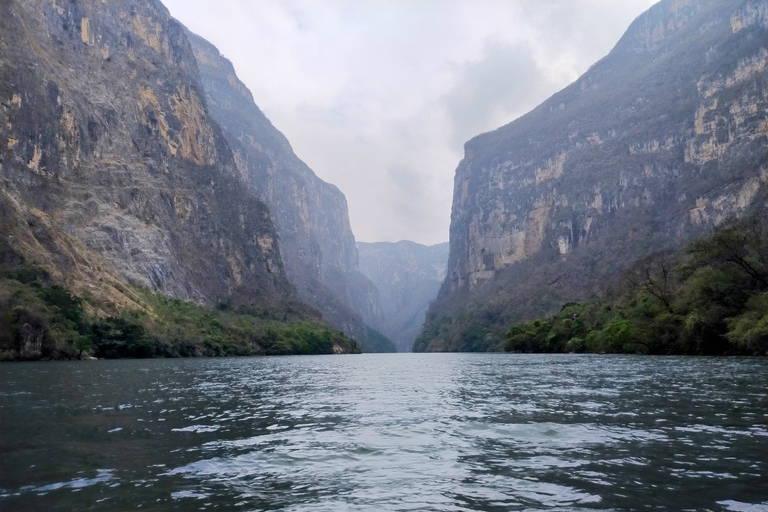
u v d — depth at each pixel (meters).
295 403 23.31
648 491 9.52
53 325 71.12
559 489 9.72
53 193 127.12
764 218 89.44
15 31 136.62
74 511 8.61
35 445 13.65
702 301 67.75
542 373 42.34
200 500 9.23
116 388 29.12
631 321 82.44
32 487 9.95
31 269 81.94
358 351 195.00
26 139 124.06
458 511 8.59
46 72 137.88
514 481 10.31
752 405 20.05
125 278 121.38
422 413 19.78
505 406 21.47
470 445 13.74
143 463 11.86
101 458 12.30
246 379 39.19
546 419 17.72
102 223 131.00
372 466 11.62
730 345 63.44
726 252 66.25
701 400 21.72
